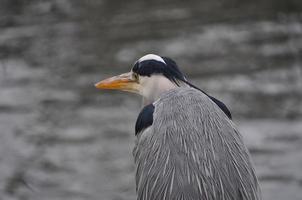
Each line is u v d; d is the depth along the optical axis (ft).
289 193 42.27
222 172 16.60
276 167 45.98
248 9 83.51
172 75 19.77
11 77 65.77
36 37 77.97
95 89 61.72
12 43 76.18
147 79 19.95
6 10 88.28
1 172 47.60
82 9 88.43
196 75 63.62
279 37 73.41
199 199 16.37
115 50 72.28
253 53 68.85
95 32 78.79
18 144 51.72
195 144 16.80
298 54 67.92
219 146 16.87
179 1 89.81
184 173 16.60
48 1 92.07
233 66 65.67
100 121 54.85
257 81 61.57
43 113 56.80
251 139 50.34
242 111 55.57
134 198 43.19
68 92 61.36
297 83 60.75
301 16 79.36
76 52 72.43
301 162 46.42
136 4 89.61
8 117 56.54
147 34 76.84
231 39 73.41
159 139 17.22
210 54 69.05
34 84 63.77
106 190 44.21
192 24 79.46
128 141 51.19
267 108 55.77
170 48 71.67
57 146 51.11
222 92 59.41
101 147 50.37
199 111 17.39
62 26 81.76
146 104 19.93
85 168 47.52
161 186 16.76
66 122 54.95
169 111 17.60
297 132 51.11
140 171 17.81
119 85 21.02
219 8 85.05
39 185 45.47
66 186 45.29
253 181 17.29
